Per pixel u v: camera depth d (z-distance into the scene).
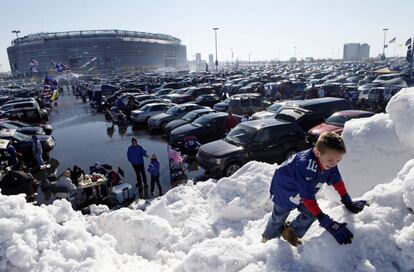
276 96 27.66
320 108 14.16
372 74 41.09
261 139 10.21
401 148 3.58
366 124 3.96
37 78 92.31
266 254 2.79
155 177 9.48
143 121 20.12
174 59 174.38
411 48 36.75
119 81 59.00
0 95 43.50
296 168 2.51
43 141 13.98
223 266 2.71
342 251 2.37
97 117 25.78
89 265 3.01
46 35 133.75
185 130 14.23
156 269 3.46
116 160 13.53
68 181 8.92
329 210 2.87
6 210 3.31
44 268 2.97
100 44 132.38
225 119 14.75
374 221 2.49
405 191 2.48
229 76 57.56
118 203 8.86
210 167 10.01
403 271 2.24
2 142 11.52
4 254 2.99
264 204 4.59
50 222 3.44
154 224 4.27
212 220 4.66
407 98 3.51
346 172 3.89
